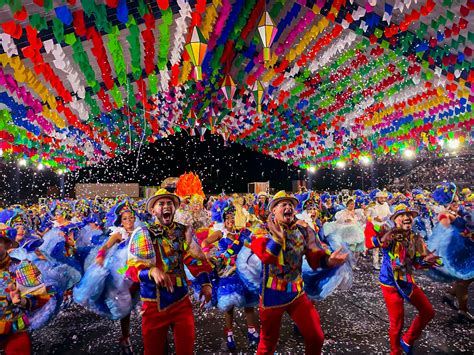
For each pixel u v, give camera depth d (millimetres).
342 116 13922
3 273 3047
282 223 3350
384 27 7957
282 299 3225
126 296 4262
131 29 5602
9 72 6812
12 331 2986
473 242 4895
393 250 3812
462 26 6715
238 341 4633
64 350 4520
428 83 9188
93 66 9211
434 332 4625
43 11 5531
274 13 6828
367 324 5020
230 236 4695
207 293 3145
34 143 12086
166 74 7961
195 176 10961
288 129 17094
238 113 15617
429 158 19578
